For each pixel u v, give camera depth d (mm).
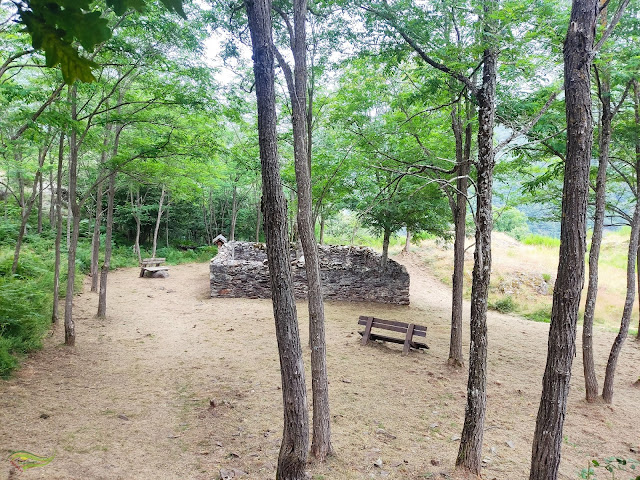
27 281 9727
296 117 5281
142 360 7691
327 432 4824
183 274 18656
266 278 14039
